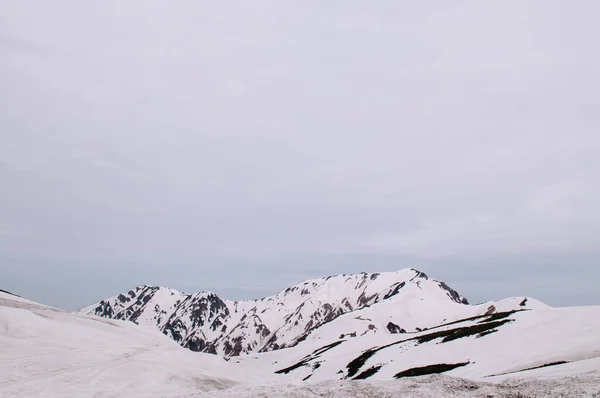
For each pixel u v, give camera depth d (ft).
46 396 87.81
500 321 268.41
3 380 96.07
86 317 213.46
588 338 160.45
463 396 69.46
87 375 108.47
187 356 166.91
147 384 109.09
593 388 60.80
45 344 135.23
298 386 83.66
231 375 154.30
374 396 71.67
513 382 78.07
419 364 224.94
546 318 243.60
